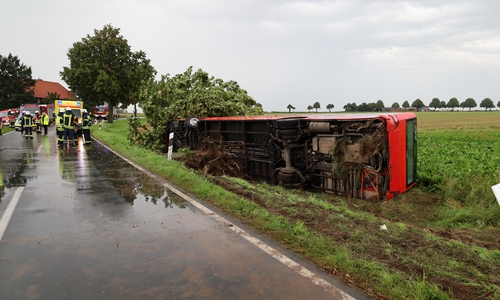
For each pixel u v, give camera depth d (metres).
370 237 4.73
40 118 30.25
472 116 81.88
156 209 6.58
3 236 5.20
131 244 4.84
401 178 8.10
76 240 5.02
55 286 3.70
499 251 4.28
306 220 5.55
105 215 6.22
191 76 17.42
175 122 15.91
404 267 3.89
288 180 9.21
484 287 3.41
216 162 11.45
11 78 75.94
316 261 4.20
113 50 48.47
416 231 5.23
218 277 3.85
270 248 4.64
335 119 8.26
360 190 8.20
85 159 13.90
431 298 3.27
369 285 3.57
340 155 8.24
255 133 10.86
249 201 6.73
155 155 13.95
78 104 34.94
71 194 7.86
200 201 7.15
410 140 8.69
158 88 17.44
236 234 5.18
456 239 5.06
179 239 5.00
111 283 3.75
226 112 14.66
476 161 11.23
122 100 50.44
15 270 4.08
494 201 7.16
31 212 6.45
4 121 43.34
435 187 8.91
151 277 3.88
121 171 10.98
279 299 3.38
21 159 13.91
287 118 9.40
